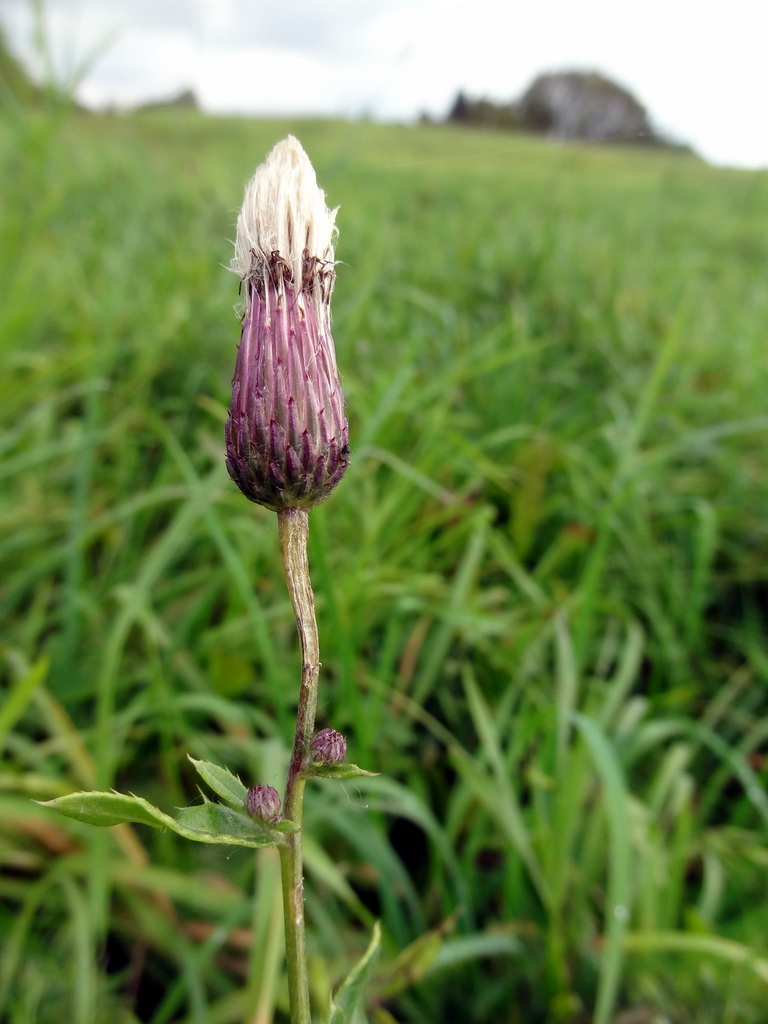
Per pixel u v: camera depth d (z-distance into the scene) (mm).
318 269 57
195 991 103
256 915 104
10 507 180
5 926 112
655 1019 110
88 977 102
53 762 135
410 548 166
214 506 174
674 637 178
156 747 142
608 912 106
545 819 131
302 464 51
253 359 54
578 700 162
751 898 131
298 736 48
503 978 118
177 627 158
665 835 141
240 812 47
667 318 302
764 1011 112
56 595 168
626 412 222
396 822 144
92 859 112
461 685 160
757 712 167
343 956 111
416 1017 113
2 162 319
